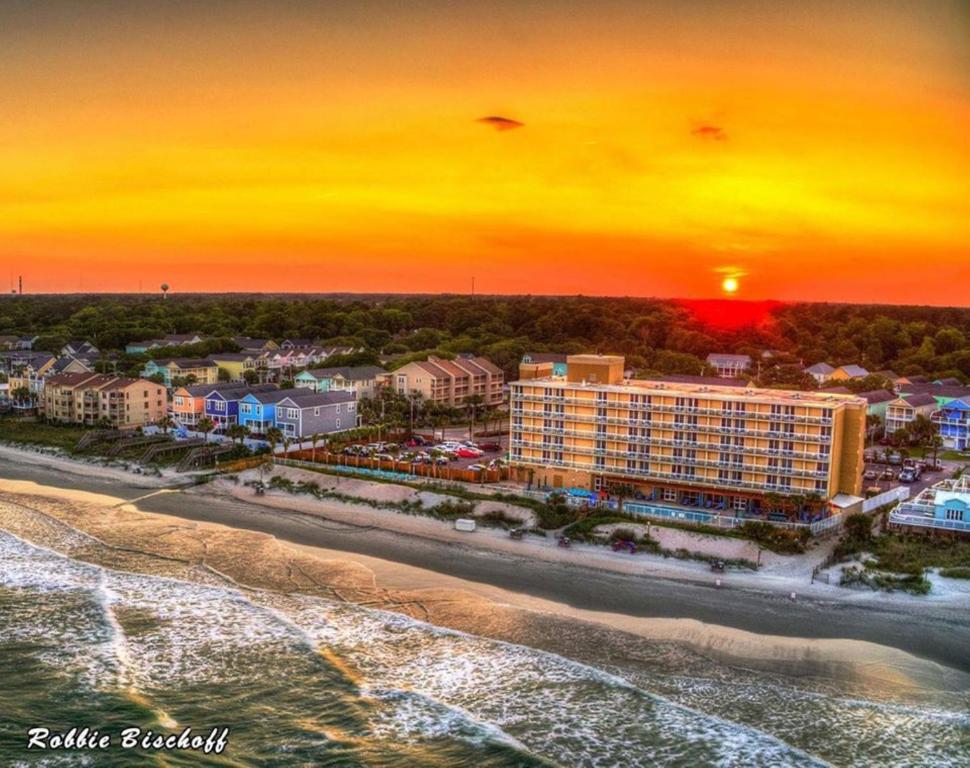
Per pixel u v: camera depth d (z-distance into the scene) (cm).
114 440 14175
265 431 14038
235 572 8169
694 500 10106
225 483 11669
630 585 7812
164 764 4981
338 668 6169
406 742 5225
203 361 19950
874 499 10038
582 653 6406
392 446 13362
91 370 19688
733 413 9756
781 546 8456
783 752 5119
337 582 7888
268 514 10281
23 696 5728
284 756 5084
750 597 7512
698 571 8138
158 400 16300
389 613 7150
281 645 6525
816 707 5641
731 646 6531
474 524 9519
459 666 6200
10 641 6544
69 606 7256
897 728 5397
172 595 7544
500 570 8219
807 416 9412
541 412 10850
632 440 10312
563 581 7919
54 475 12388
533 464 10962
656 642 6600
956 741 5259
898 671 6141
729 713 5562
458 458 12900
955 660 6322
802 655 6384
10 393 18162
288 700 5722
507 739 5234
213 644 6538
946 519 8862
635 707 5631
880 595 7500
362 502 10562
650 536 8825
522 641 6606
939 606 7275
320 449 13075
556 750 5131
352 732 5341
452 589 7694
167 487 11644
